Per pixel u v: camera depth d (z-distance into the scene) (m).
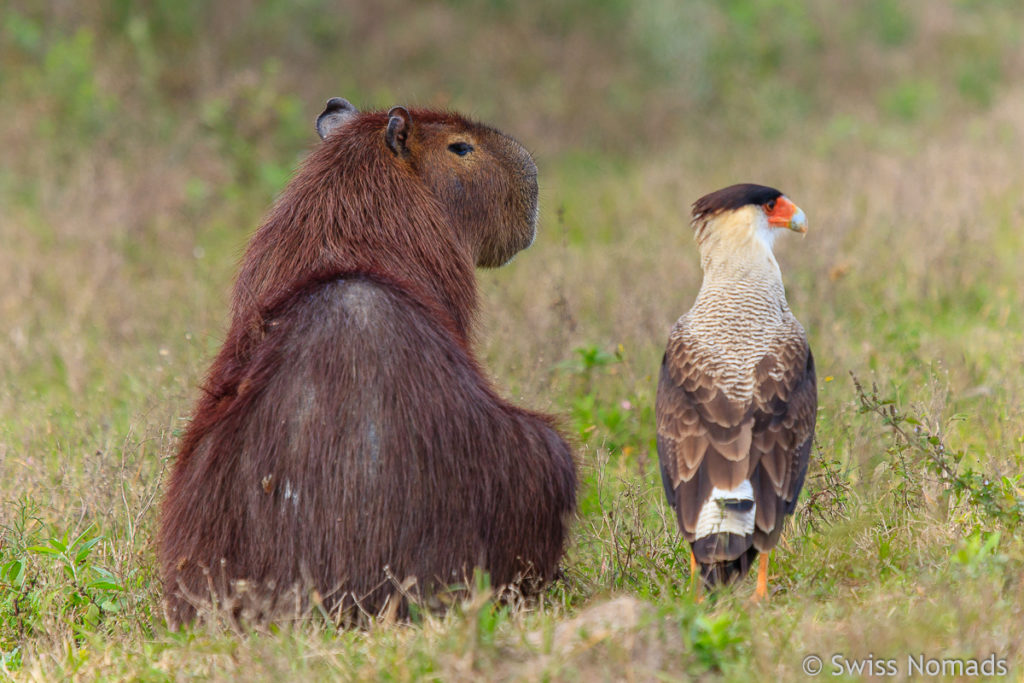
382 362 10.86
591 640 9.55
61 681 10.75
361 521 10.74
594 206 35.34
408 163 13.02
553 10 51.09
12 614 12.82
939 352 19.69
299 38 45.31
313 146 14.39
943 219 27.91
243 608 11.00
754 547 11.16
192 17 44.06
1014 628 9.84
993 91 50.72
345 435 10.72
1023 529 12.34
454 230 13.36
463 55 47.59
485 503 11.27
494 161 13.88
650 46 49.47
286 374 10.89
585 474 15.45
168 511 11.59
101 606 12.79
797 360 12.35
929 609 10.31
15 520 14.28
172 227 31.69
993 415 17.06
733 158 41.50
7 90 38.25
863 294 23.83
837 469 14.66
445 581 11.11
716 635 9.48
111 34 42.50
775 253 25.45
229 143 37.12
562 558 12.71
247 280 12.24
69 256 28.25
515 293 24.70
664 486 12.20
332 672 9.80
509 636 10.19
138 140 36.72
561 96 46.19
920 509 13.09
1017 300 23.30
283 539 10.84
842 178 35.62
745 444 11.48
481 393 11.47
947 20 57.69
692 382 12.18
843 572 11.99
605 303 24.33
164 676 10.28
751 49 51.91
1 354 22.06
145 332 23.52
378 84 44.97
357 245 12.05
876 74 52.31
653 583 12.66
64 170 34.69
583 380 19.77
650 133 45.09
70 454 16.94
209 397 11.64
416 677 9.53
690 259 27.20
